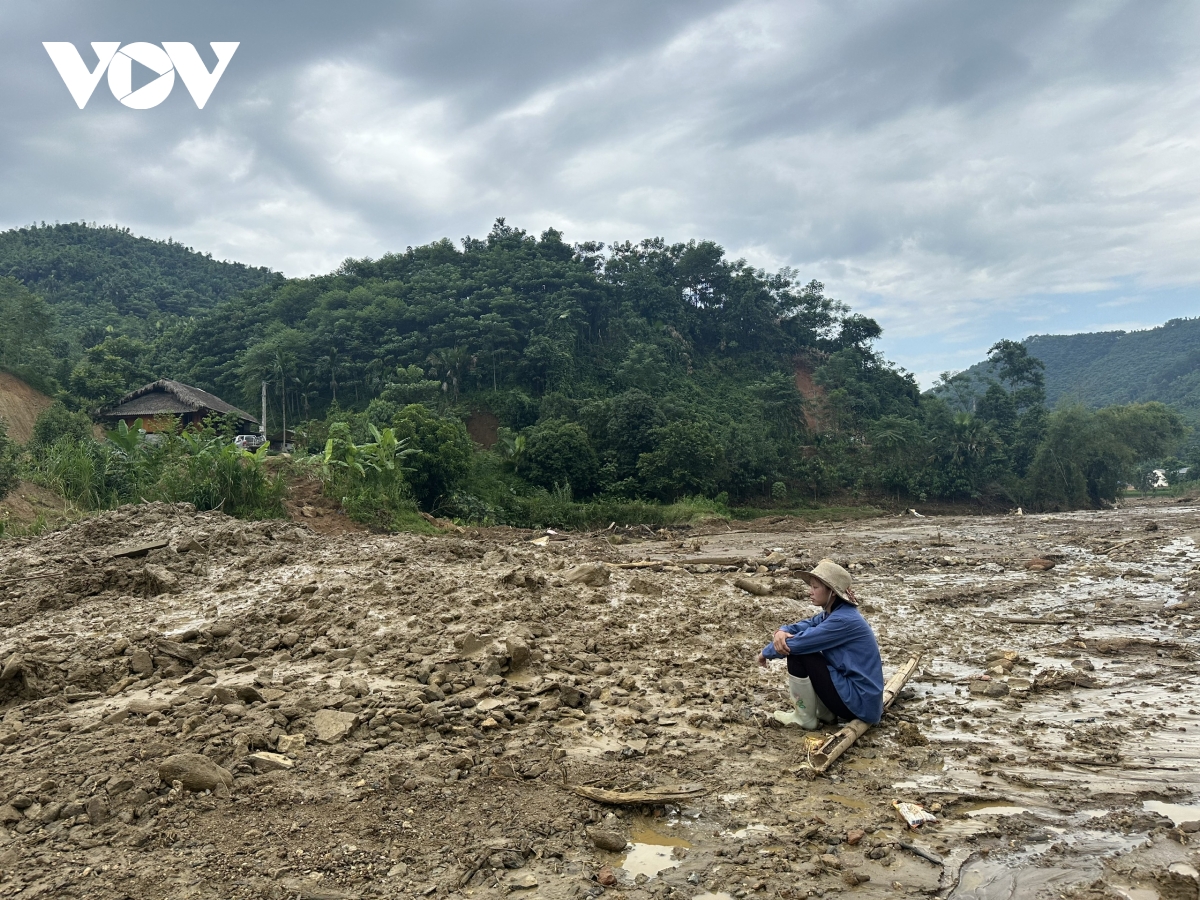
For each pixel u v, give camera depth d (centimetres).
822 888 296
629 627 679
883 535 1902
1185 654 654
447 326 6888
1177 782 396
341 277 8825
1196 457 8125
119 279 12500
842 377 7700
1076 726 483
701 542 1788
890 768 416
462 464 2833
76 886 282
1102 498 6281
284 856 305
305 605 676
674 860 320
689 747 438
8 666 482
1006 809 368
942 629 762
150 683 512
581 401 5975
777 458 5609
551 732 449
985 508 5934
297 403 6438
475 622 623
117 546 887
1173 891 292
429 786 368
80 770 368
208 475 1584
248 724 420
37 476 1634
